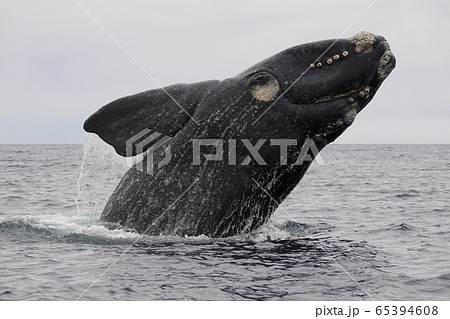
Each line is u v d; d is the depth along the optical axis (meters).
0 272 13.37
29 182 38.53
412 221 21.47
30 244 15.61
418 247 16.59
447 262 14.78
